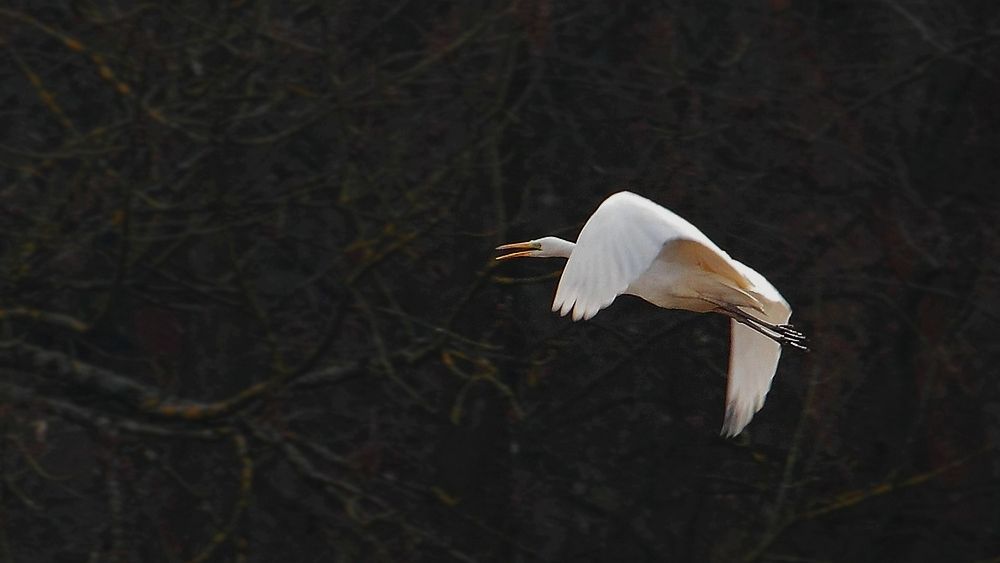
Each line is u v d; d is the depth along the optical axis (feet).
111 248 44.01
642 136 50.37
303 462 41.96
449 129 49.21
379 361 40.47
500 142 44.75
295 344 48.37
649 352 50.88
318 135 48.98
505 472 50.03
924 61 50.78
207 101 42.39
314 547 53.78
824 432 45.44
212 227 42.70
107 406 44.83
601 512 50.47
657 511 51.90
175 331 55.88
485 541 49.73
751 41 51.70
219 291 44.68
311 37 47.67
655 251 21.13
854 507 49.83
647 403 51.67
